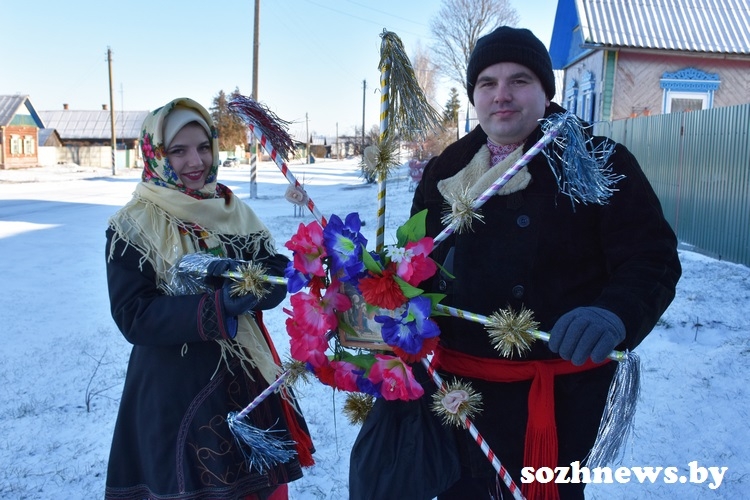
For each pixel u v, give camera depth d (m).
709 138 8.49
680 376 4.17
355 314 1.95
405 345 1.83
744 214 7.60
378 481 2.02
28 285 7.79
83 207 18.27
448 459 2.05
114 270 2.23
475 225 2.04
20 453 3.58
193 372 2.25
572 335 1.65
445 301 2.12
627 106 13.79
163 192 2.32
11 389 4.48
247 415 2.28
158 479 2.20
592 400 1.99
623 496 2.96
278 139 2.19
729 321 5.17
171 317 2.12
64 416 4.04
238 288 2.13
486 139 2.19
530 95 1.99
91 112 59.16
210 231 2.37
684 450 3.30
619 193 1.91
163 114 2.32
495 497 2.12
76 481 3.29
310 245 1.90
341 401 4.18
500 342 1.75
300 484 3.23
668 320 5.23
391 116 2.04
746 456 3.21
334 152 77.25
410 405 2.06
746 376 4.07
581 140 1.76
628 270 1.83
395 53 2.00
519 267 1.99
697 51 13.28
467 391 1.89
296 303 1.96
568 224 1.96
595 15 13.56
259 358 2.37
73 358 5.10
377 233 1.98
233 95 2.19
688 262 7.56
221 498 2.19
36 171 42.47
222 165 57.44
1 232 12.58
